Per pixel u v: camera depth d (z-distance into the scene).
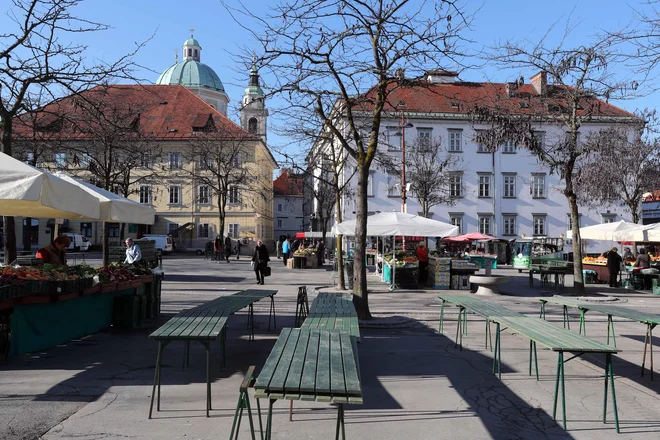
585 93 16.77
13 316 7.32
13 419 4.87
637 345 9.20
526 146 17.67
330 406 5.44
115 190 31.70
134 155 23.50
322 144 20.33
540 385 6.41
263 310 13.26
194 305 13.81
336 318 7.13
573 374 7.02
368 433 4.68
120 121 15.27
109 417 4.98
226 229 54.47
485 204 49.38
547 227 49.78
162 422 4.86
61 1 10.91
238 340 9.14
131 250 16.88
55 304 8.12
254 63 10.96
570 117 17.44
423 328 10.77
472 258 35.84
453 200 46.53
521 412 5.36
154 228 53.81
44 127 13.56
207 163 46.38
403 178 28.89
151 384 6.17
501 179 49.53
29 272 7.67
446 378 6.68
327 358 4.30
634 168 28.66
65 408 5.23
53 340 8.09
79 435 4.48
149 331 9.71
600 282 23.88
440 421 5.03
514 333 10.20
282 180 101.12
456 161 48.66
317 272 29.19
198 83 70.12
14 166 6.62
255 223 54.47
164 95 57.72
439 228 17.70
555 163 17.70
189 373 6.73
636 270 20.80
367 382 6.45
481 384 6.41
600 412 5.40
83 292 8.56
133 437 4.47
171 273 26.41
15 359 7.29
